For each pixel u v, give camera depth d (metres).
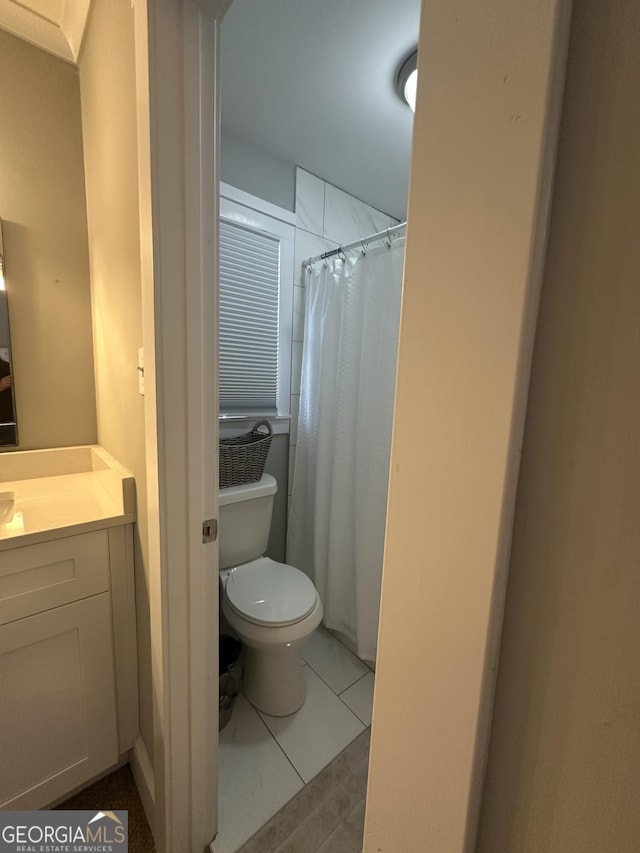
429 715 0.33
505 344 0.26
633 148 0.22
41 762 0.97
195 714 0.94
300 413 1.96
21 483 1.29
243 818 1.10
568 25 0.23
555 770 0.29
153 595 0.91
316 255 1.96
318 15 1.07
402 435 0.33
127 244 0.96
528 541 0.28
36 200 1.28
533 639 0.29
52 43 1.23
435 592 0.32
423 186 0.30
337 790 1.18
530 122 0.24
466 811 0.32
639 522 0.24
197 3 0.73
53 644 0.97
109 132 1.02
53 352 1.37
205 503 0.90
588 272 0.25
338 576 1.79
